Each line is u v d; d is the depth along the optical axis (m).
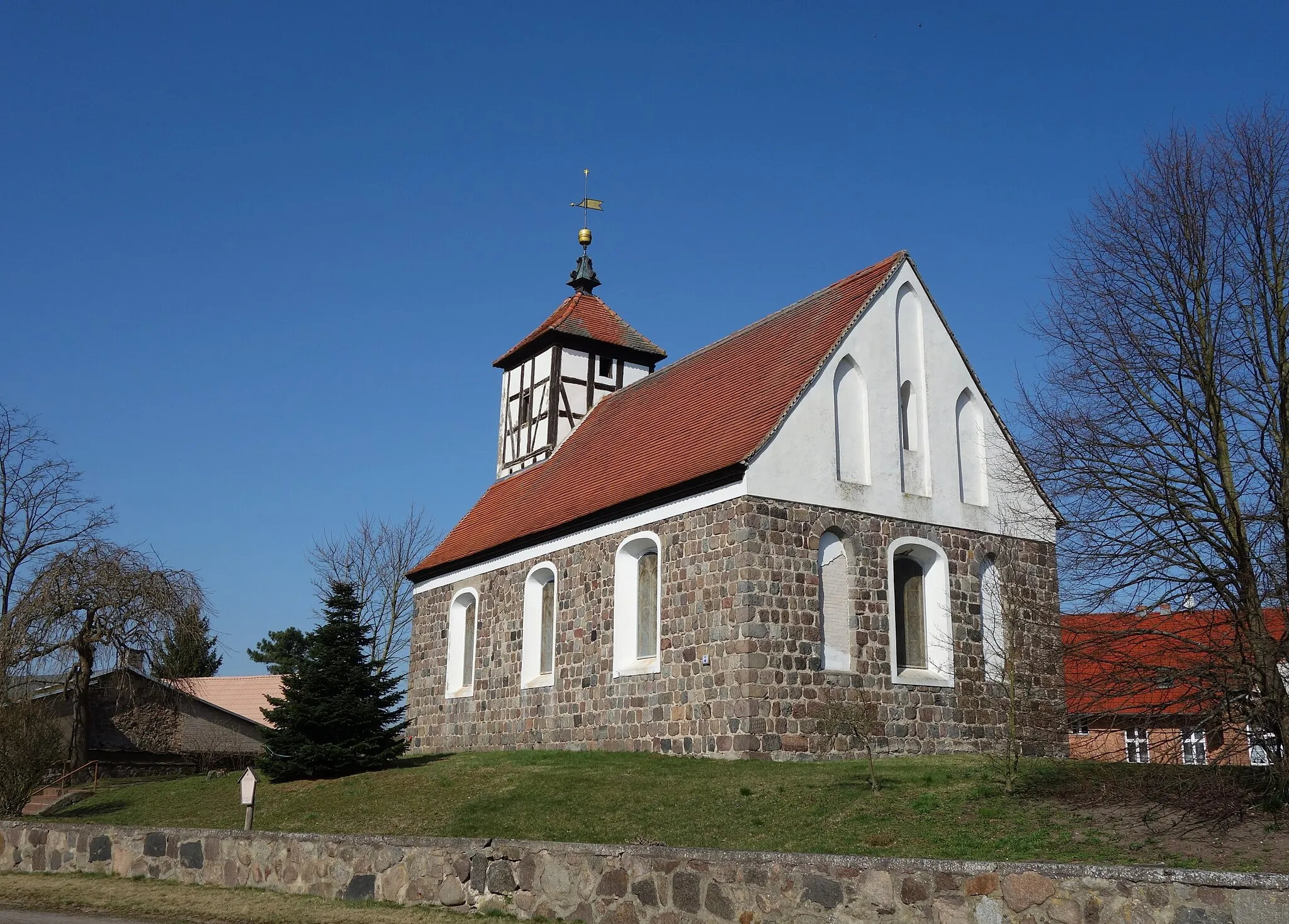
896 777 19.69
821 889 9.73
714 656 24.19
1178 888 8.32
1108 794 17.48
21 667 35.31
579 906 11.33
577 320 40.28
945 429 27.91
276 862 14.52
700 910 10.41
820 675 24.19
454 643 36.06
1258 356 18.97
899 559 26.75
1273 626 18.95
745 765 22.42
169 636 37.44
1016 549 28.03
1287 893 7.95
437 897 12.62
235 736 43.91
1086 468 19.67
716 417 28.19
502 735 31.95
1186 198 19.88
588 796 21.17
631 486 28.27
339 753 28.22
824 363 25.95
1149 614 18.89
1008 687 20.78
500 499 38.09
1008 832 16.05
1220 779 16.75
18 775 26.75
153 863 16.09
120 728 41.78
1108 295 20.44
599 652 27.98
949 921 9.12
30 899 15.00
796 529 24.62
